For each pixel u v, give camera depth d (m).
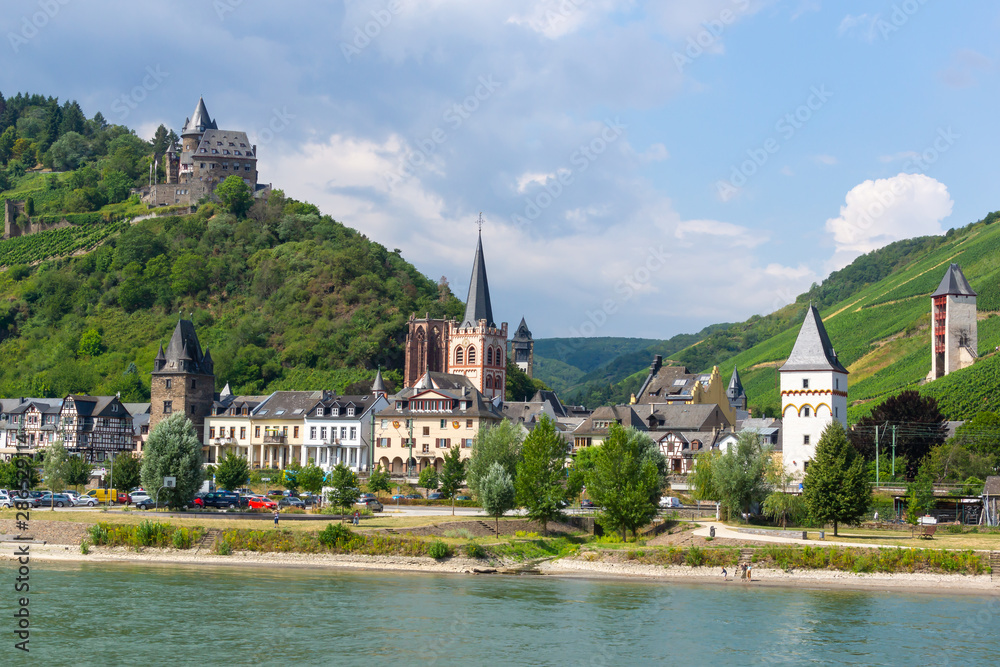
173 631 78.88
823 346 163.12
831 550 106.94
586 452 153.25
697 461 146.50
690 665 72.06
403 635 78.94
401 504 152.12
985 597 96.31
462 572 109.12
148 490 133.00
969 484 144.38
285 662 71.38
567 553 118.31
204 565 110.19
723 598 95.31
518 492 127.31
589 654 74.38
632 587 101.25
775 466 147.75
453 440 194.38
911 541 113.94
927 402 166.88
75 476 156.75
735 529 124.12
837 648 76.62
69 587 95.06
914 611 89.62
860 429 162.50
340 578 103.12
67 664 70.00
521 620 84.62
